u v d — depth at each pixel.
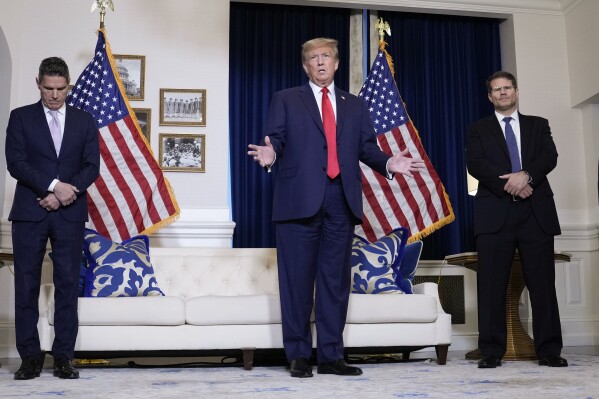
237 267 4.24
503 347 3.49
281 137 3.02
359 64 5.96
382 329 3.66
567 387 2.40
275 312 3.56
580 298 5.80
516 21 6.12
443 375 2.94
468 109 6.11
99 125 4.78
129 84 5.27
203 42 5.42
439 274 5.54
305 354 2.98
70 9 5.30
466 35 6.23
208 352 3.63
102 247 3.82
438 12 6.11
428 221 5.12
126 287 3.68
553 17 6.19
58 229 3.01
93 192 4.71
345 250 3.03
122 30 5.34
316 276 3.07
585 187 5.95
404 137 5.22
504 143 3.66
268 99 5.78
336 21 6.01
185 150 5.26
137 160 4.80
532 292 3.53
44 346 3.35
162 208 4.79
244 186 5.63
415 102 6.03
